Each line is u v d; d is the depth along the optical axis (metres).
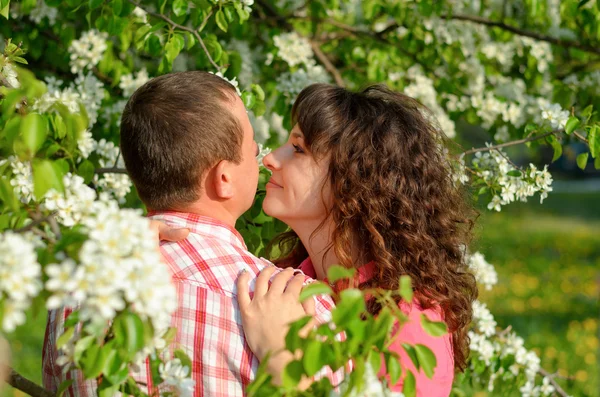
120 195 1.95
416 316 1.47
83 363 1.02
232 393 1.22
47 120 1.45
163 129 1.32
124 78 2.47
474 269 2.37
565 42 3.16
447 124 3.02
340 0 3.52
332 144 1.59
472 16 3.29
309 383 1.17
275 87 2.60
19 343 4.58
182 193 1.34
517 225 10.68
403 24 3.05
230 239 1.35
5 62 1.54
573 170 18.89
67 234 0.96
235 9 2.09
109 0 2.14
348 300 0.96
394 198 1.59
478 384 2.38
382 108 1.65
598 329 5.42
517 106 3.01
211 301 1.25
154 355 1.13
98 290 0.88
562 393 2.33
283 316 1.21
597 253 8.59
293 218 1.65
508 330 2.34
